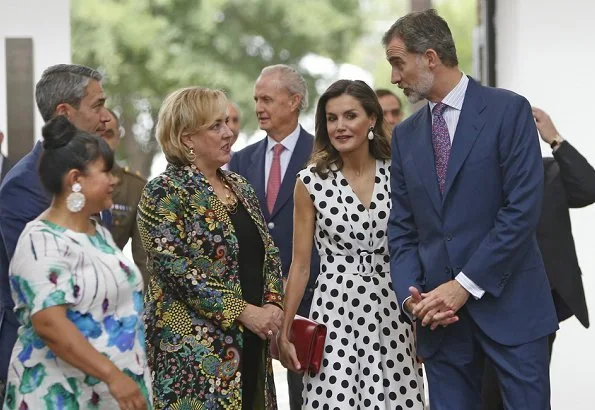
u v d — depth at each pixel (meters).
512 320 6.49
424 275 6.62
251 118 29.08
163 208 6.41
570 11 9.94
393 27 6.59
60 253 5.39
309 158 7.73
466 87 6.55
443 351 6.65
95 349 5.39
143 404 5.45
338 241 7.00
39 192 6.24
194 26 28.33
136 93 28.75
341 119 6.93
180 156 6.59
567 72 9.97
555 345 10.02
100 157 5.54
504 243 6.32
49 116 6.58
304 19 30.36
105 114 6.69
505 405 6.55
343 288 6.97
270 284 6.74
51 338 5.33
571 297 7.38
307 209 7.05
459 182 6.46
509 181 6.41
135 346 5.61
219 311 6.40
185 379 6.41
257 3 29.77
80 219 5.54
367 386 6.91
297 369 6.89
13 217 6.22
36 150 6.34
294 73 8.40
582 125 9.96
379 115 7.06
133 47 27.80
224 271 6.52
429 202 6.55
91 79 6.62
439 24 6.51
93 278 5.46
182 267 6.38
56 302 5.33
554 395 10.01
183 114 6.57
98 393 5.52
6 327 6.39
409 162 6.65
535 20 9.98
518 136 6.41
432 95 6.56
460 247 6.46
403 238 6.77
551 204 7.42
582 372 9.98
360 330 6.96
